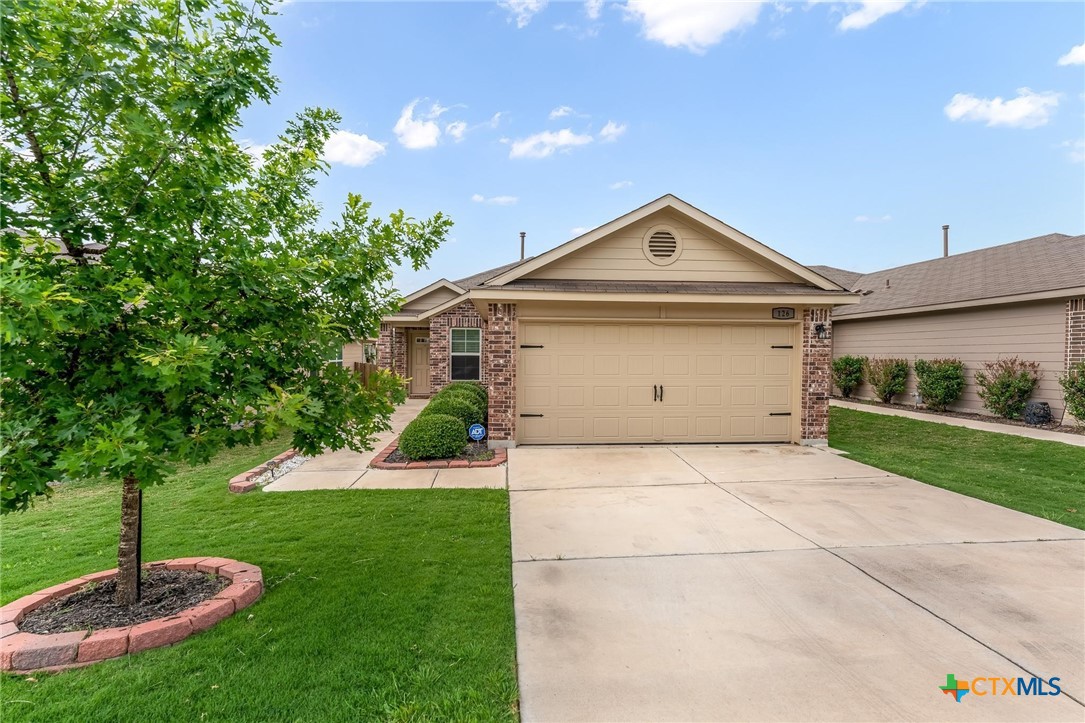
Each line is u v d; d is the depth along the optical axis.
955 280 13.74
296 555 3.97
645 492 5.84
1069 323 10.08
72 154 2.61
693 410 8.70
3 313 1.77
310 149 3.62
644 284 8.77
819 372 8.62
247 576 3.40
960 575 3.63
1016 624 2.97
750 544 4.25
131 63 2.57
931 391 12.67
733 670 2.56
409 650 2.70
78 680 2.42
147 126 2.41
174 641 2.74
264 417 2.53
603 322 8.54
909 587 3.45
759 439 8.77
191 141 2.84
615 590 3.44
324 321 2.93
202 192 2.73
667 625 2.99
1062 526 4.63
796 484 6.19
